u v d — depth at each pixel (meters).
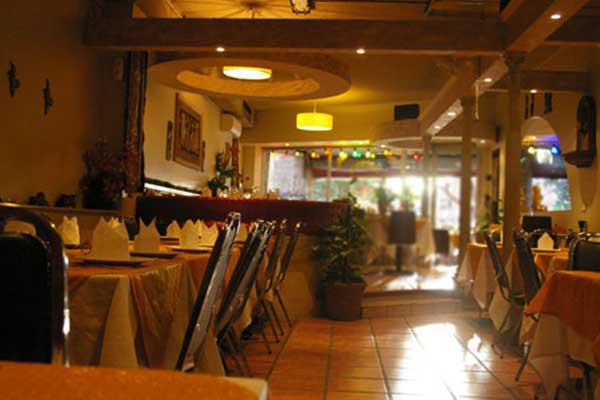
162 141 8.40
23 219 1.28
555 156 9.13
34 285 1.26
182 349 2.02
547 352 3.03
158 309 2.20
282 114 13.34
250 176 13.82
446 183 17.17
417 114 11.65
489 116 11.70
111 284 1.91
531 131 9.84
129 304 1.94
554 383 3.09
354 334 5.46
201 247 3.81
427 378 3.89
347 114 12.96
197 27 5.98
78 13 5.83
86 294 1.90
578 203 7.70
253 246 2.77
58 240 1.28
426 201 11.49
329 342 5.05
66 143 5.67
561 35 5.89
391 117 12.59
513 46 5.79
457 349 4.84
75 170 5.88
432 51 5.96
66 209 5.03
